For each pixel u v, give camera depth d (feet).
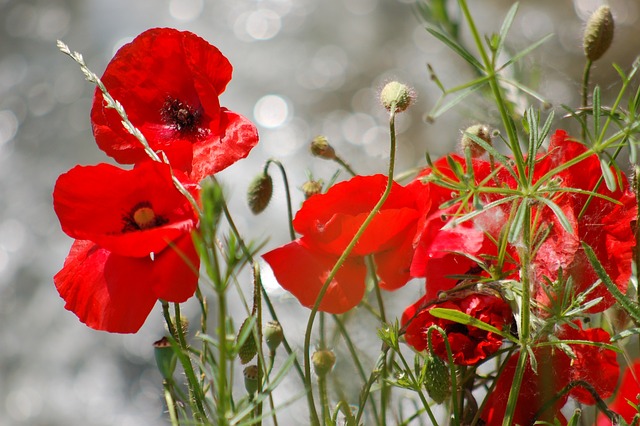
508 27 3.09
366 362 3.47
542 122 3.92
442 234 3.23
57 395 9.32
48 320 10.03
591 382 3.22
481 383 3.35
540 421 3.14
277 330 3.23
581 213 3.20
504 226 3.21
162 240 3.12
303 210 3.22
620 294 3.10
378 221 3.18
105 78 3.30
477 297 3.18
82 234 3.13
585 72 3.40
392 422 3.54
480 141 3.13
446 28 3.85
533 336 3.15
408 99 3.18
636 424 3.16
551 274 3.18
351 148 11.17
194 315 8.47
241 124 3.29
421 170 3.40
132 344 9.64
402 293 5.58
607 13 3.36
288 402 3.03
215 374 3.04
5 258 10.66
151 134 3.32
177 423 3.15
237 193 10.52
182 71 3.31
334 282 3.22
